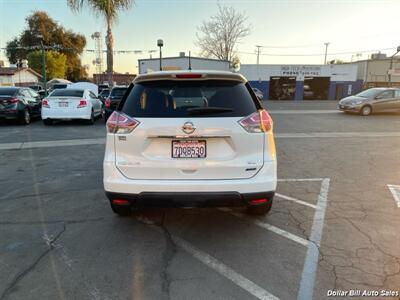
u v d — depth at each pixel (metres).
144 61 31.08
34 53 52.22
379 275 2.93
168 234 3.75
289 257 3.24
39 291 2.72
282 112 20.97
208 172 3.29
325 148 8.83
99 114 15.34
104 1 18.34
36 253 3.32
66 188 5.34
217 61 32.75
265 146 3.37
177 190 3.27
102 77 59.22
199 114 3.28
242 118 3.29
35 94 15.43
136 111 3.35
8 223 4.02
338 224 3.99
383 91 18.62
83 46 60.44
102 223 4.04
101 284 2.82
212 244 3.52
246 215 4.26
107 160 3.39
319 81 40.66
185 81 3.46
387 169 6.61
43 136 10.46
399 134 11.42
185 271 3.01
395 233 3.75
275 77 40.06
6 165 6.82
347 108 18.86
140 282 2.85
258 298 2.64
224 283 2.83
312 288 2.76
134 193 3.32
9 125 13.28
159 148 3.30
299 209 4.48
